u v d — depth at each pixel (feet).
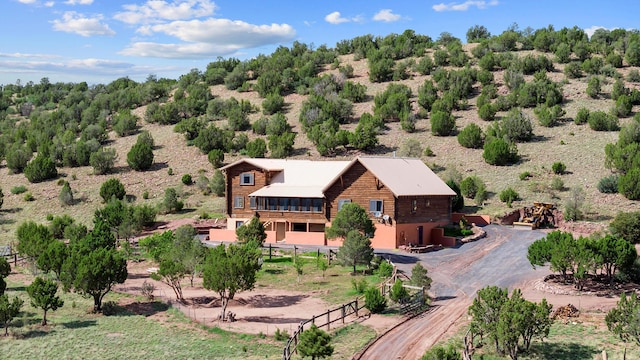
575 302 118.11
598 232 167.32
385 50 451.53
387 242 180.55
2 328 108.37
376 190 183.52
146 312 122.72
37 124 396.57
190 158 303.68
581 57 383.45
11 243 199.93
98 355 93.15
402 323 109.50
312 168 211.82
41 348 96.27
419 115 324.80
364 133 288.30
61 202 252.62
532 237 182.60
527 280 137.69
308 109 336.29
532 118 302.45
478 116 313.94
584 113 288.51
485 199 221.66
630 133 242.99
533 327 91.04
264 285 143.43
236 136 328.49
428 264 156.15
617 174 226.17
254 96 407.23
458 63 403.54
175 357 92.73
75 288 120.16
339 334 103.76
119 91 477.36
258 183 206.69
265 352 95.96
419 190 184.96
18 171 309.01
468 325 106.52
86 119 392.06
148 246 180.75
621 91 311.27
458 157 267.18
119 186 252.01
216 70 465.88
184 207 241.96
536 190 223.30
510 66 370.32
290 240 192.85
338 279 146.51
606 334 99.71
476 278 141.08
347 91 366.84
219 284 111.75
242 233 172.86
